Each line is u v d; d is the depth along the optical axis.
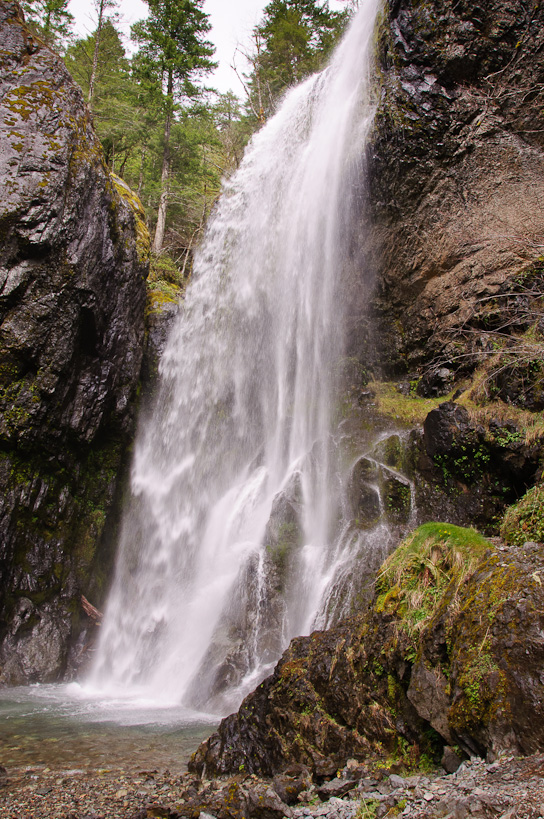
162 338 15.08
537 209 11.00
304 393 14.35
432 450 9.12
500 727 3.34
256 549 10.52
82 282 11.09
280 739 4.66
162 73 27.17
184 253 30.59
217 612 10.08
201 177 29.92
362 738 4.25
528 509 6.09
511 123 11.38
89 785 4.83
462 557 4.54
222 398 16.08
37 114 11.17
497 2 11.26
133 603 12.47
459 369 11.13
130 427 13.46
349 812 3.40
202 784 4.73
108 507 12.55
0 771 5.15
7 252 10.12
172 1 27.11
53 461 10.88
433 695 3.91
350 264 13.94
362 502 9.85
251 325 16.34
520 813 2.66
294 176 16.19
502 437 8.24
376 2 13.74
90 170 11.73
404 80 11.98
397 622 4.51
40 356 10.34
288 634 9.08
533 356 8.45
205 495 14.52
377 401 12.08
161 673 10.08
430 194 12.06
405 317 12.98
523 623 3.54
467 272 11.59
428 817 3.01
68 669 10.57
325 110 15.41
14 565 10.16
